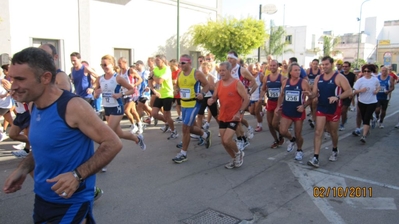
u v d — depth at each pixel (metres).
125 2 16.17
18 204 4.18
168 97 7.76
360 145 7.57
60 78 3.41
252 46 19.55
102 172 5.45
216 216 3.93
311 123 9.74
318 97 5.89
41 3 13.01
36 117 1.99
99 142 2.02
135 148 7.07
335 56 51.31
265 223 3.79
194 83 5.81
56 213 2.10
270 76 7.30
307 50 50.06
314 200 4.45
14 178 2.21
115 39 15.96
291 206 4.26
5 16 12.00
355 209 4.19
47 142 1.95
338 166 5.94
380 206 4.28
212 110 7.74
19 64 1.85
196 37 19.56
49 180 1.95
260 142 7.81
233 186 4.92
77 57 7.06
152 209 4.09
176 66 10.21
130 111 8.44
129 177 5.24
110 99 5.65
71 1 13.97
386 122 10.92
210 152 6.82
